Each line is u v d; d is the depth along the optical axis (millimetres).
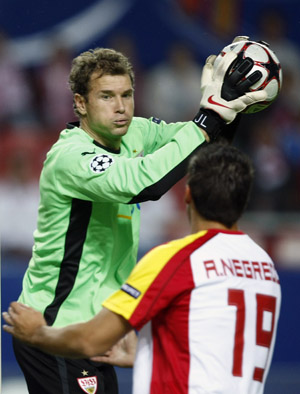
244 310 11242
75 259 14422
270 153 39969
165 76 42344
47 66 41188
